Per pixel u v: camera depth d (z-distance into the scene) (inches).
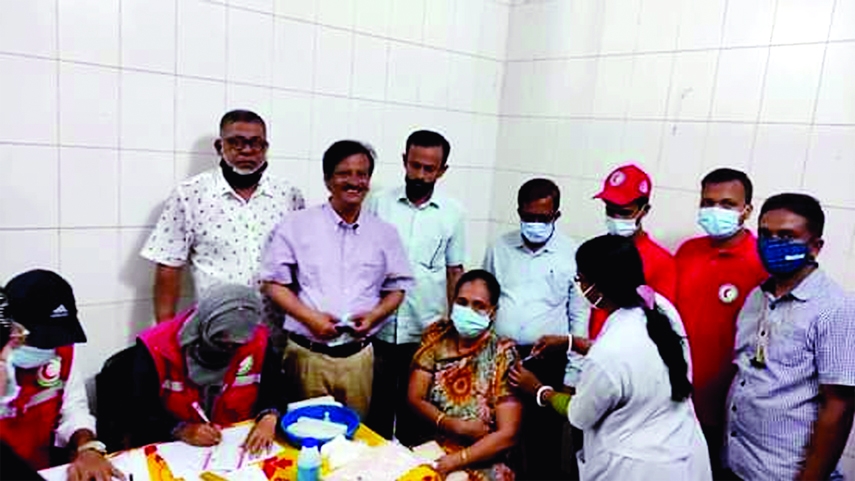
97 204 85.1
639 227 85.7
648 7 103.4
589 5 111.6
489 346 78.9
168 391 66.2
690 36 98.8
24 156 78.8
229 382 68.4
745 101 93.4
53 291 59.3
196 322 64.2
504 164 128.6
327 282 80.0
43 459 63.6
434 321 95.3
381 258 83.7
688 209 100.7
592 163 113.3
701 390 81.7
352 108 106.9
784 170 90.0
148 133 87.4
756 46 91.7
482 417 76.8
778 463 63.3
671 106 101.7
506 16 125.4
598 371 59.1
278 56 97.0
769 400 63.7
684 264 84.7
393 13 108.8
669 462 59.3
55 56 79.0
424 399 80.4
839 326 58.3
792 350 61.8
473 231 130.3
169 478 56.1
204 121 91.9
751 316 68.7
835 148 84.9
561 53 116.6
